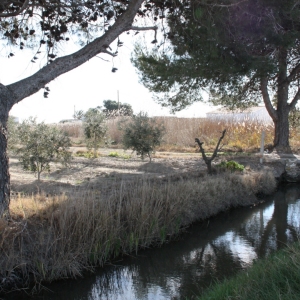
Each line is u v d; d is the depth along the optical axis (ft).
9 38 24.35
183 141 72.13
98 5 23.99
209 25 25.29
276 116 62.59
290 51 45.16
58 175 38.58
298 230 28.68
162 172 41.42
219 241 26.05
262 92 60.49
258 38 31.65
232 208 34.58
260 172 42.42
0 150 19.56
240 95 56.80
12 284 18.07
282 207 36.17
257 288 13.37
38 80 20.36
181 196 28.25
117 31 22.27
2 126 19.40
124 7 25.58
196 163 48.19
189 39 28.09
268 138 70.44
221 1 25.59
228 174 38.11
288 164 49.98
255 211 34.63
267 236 27.17
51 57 22.77
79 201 22.41
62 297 18.34
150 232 24.58
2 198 19.67
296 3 30.48
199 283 19.38
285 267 14.34
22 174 39.09
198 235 27.14
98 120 55.88
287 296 12.06
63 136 35.70
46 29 24.27
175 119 76.23
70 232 20.49
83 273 20.25
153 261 22.50
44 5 22.94
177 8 25.94
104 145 61.05
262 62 33.58
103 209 22.72
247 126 74.28
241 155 56.95
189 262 22.38
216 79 40.06
